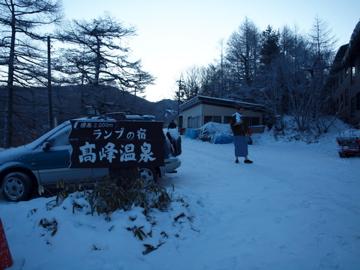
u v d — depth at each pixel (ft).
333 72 91.04
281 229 15.71
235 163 36.81
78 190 18.39
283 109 84.94
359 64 69.36
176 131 27.40
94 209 15.48
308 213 17.87
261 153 48.70
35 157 22.08
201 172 30.68
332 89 107.55
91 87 108.88
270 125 83.71
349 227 15.85
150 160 17.60
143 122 17.70
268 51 131.03
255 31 157.69
